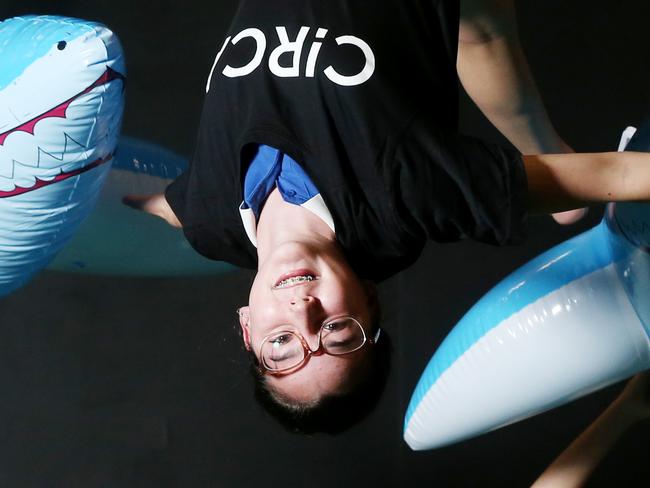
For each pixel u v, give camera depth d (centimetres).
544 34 489
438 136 240
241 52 257
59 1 532
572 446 336
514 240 247
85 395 439
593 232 322
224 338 445
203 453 425
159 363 444
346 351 244
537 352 310
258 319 245
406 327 438
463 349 325
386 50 250
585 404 421
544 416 421
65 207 285
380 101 241
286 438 425
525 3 496
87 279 463
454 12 270
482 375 319
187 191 272
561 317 309
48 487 421
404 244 246
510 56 326
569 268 316
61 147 274
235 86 253
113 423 433
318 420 248
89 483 421
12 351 449
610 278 311
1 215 282
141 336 450
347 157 240
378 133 238
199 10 529
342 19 252
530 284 319
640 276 297
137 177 343
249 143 244
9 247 289
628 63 475
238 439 427
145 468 424
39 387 441
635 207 283
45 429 433
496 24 316
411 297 444
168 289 459
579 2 492
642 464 404
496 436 419
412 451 417
